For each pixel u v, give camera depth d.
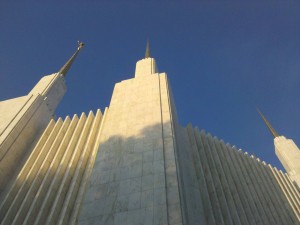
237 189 19.31
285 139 31.25
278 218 20.09
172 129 14.94
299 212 22.22
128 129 15.66
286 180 25.75
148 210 10.74
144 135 14.79
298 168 27.25
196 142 20.44
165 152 13.42
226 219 15.87
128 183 12.22
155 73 22.81
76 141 18.91
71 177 15.79
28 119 20.08
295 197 23.98
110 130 16.12
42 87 24.58
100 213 11.16
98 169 13.51
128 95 19.20
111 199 11.68
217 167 19.56
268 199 21.06
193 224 12.88
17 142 18.39
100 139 16.80
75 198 14.59
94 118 20.91
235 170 21.38
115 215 10.92
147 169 12.66
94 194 12.13
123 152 14.10
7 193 15.52
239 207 17.56
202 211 14.46
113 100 19.23
